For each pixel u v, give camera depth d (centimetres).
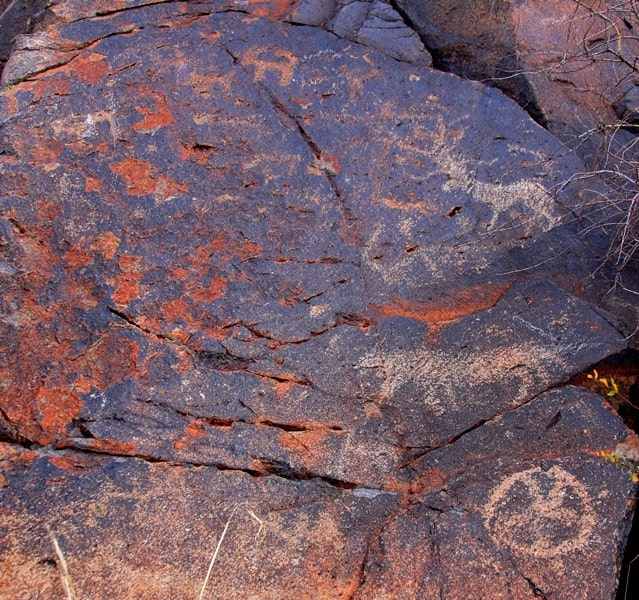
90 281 252
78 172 268
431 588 212
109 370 240
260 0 318
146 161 275
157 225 265
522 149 297
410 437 243
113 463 225
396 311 266
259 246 268
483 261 279
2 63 331
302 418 242
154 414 236
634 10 316
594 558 218
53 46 299
